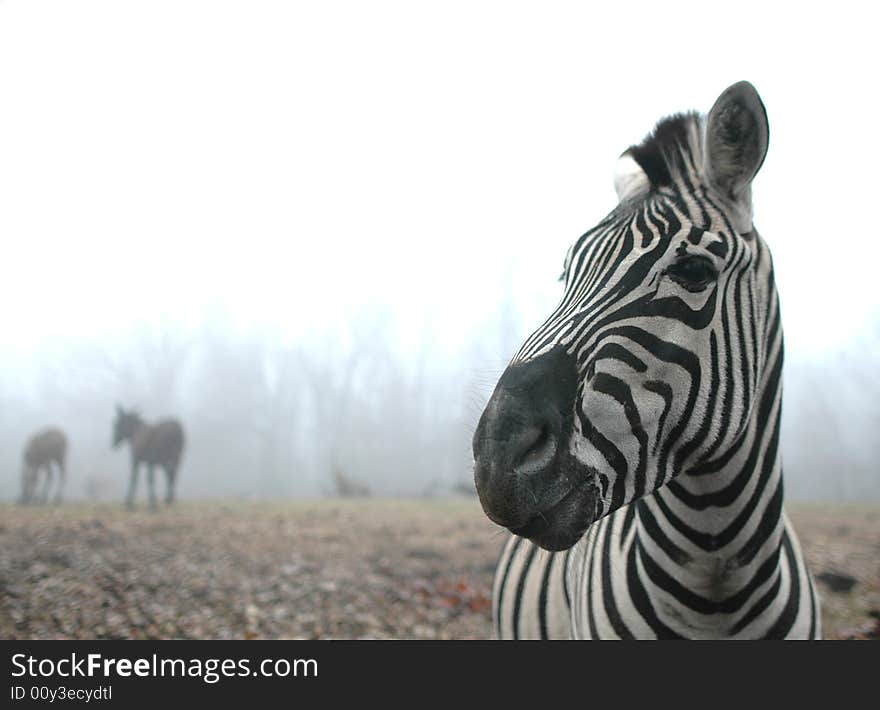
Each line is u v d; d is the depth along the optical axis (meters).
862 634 4.62
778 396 1.89
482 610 5.69
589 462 1.47
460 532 9.84
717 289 1.65
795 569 2.07
